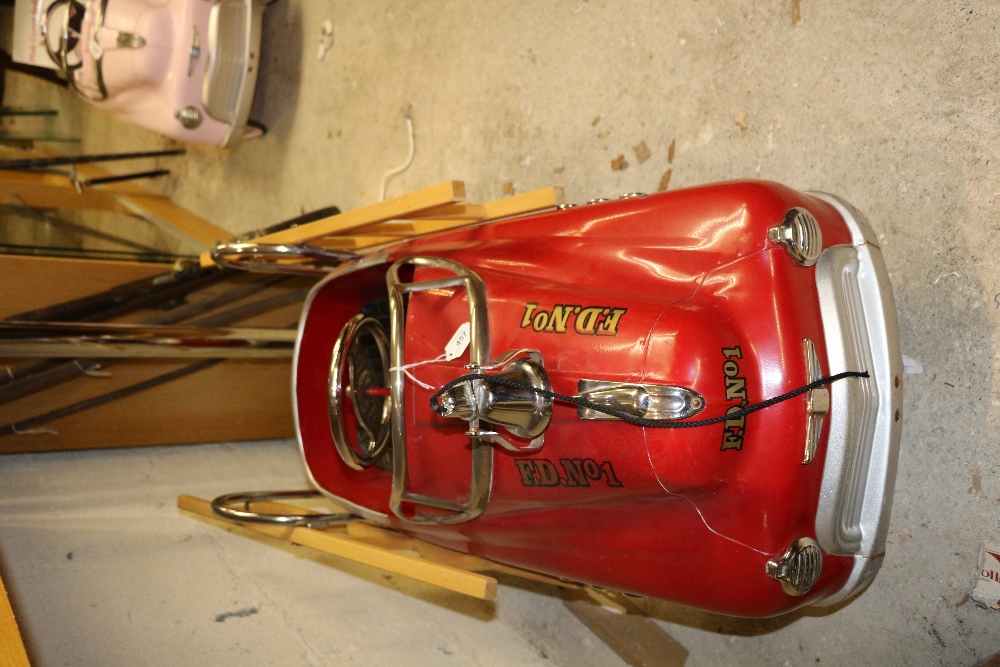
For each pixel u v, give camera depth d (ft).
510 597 6.84
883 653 4.71
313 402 6.11
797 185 5.26
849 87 5.00
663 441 3.74
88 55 8.98
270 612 5.93
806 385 3.87
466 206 5.69
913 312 4.63
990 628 4.28
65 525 6.63
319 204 9.71
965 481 4.40
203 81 9.08
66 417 8.09
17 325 6.47
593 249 4.63
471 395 3.96
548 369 4.14
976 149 4.42
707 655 5.60
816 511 4.09
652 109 6.22
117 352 6.83
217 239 10.35
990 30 4.39
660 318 3.86
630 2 6.38
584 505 4.31
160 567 6.21
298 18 9.93
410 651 5.95
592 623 6.26
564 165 6.94
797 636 5.14
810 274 4.14
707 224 4.22
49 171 10.21
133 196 11.16
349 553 5.07
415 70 8.45
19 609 5.33
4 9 10.63
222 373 8.91
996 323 4.31
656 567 4.24
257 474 8.32
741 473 3.89
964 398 4.42
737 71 5.63
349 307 6.37
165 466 8.20
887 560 4.70
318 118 9.68
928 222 4.59
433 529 5.29
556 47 7.00
